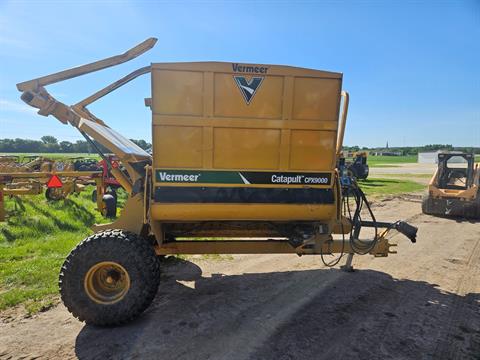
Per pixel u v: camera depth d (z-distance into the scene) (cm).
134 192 368
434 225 841
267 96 346
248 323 341
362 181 2127
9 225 702
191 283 446
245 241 411
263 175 353
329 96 354
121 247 325
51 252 539
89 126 360
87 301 324
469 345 307
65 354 288
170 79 333
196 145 342
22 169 1215
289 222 402
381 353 293
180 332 323
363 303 391
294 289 430
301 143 355
